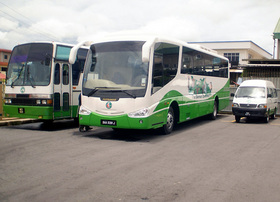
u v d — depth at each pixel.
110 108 9.38
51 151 7.90
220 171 6.24
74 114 12.55
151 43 9.20
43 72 11.57
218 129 12.71
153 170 6.21
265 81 16.52
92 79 9.85
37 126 13.14
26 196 4.70
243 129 12.80
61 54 11.89
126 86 9.33
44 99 11.40
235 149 8.52
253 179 5.72
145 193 4.87
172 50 10.97
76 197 4.67
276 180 5.68
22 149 8.12
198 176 5.85
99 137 10.23
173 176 5.82
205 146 8.88
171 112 11.19
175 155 7.62
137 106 9.19
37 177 5.67
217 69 16.44
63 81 12.00
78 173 5.94
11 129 12.06
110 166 6.47
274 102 17.08
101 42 10.06
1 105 13.62
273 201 4.62
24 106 11.70
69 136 10.36
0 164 6.58
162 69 10.17
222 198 4.71
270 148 8.76
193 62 12.99
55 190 4.98
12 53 12.41
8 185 5.22
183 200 4.59
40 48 11.80
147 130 12.00
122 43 9.77
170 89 10.77
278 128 13.29
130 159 7.12
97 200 4.56
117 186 5.20
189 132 11.70
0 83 13.55
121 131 11.66
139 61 9.45
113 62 9.70
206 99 14.70
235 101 15.47
